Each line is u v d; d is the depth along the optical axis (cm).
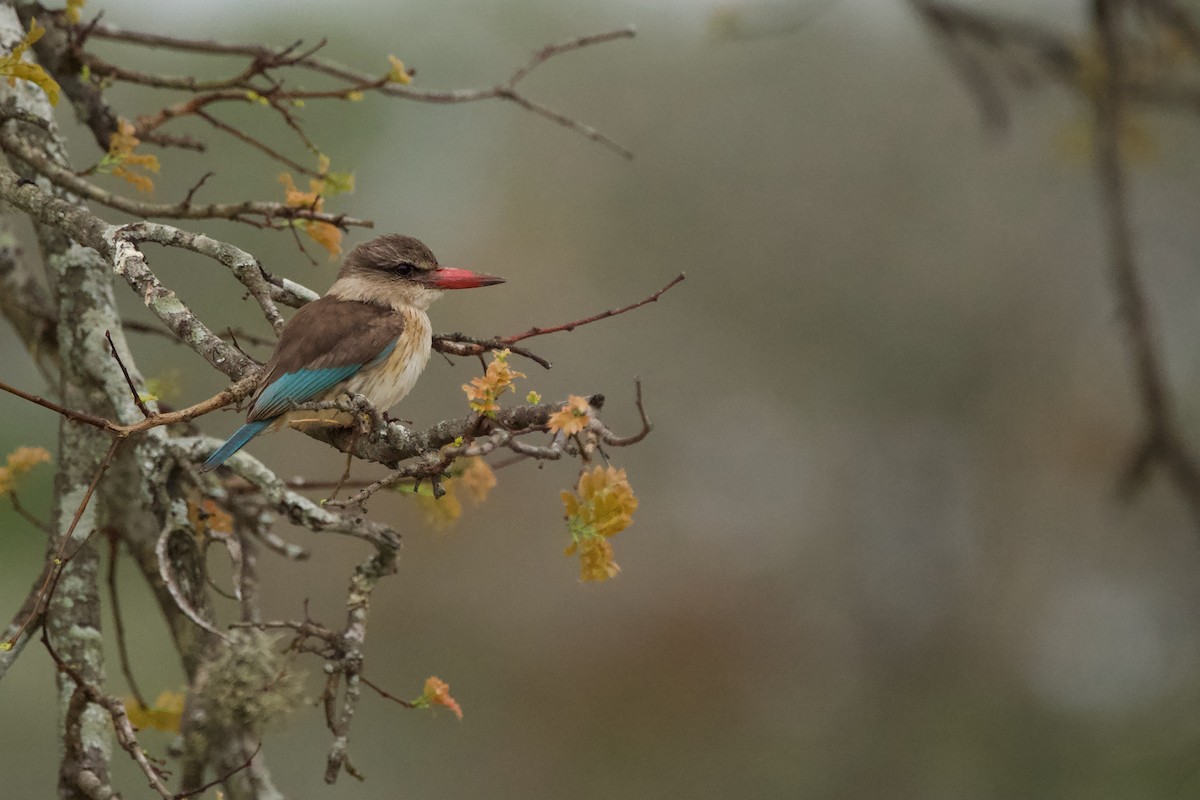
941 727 1975
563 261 1900
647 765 1911
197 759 536
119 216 1035
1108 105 735
